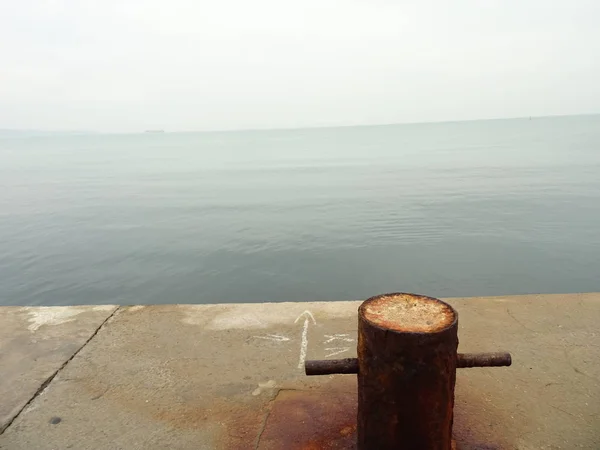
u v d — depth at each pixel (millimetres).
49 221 22844
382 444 1848
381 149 79375
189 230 20312
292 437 2242
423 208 22438
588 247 14977
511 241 16047
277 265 15258
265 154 80812
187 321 3586
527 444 2152
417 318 1795
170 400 2580
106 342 3275
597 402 2445
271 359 2988
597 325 3283
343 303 3848
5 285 14055
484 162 44844
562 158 45281
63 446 2225
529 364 2826
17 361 3029
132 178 44062
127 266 15672
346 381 2734
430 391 1735
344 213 22422
